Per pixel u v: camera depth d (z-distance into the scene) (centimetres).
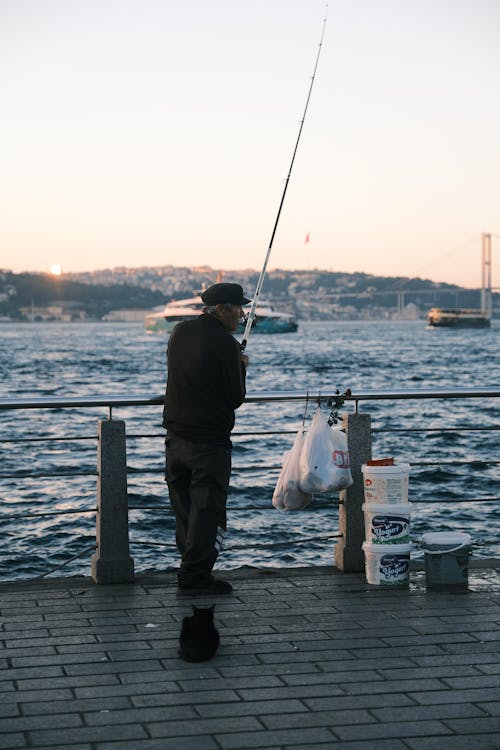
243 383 502
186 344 488
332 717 344
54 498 1501
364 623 459
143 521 1318
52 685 377
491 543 600
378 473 529
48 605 490
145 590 520
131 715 346
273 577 550
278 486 540
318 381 5541
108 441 536
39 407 521
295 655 413
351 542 562
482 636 438
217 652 417
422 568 574
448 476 1684
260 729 334
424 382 5478
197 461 490
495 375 6094
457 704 356
